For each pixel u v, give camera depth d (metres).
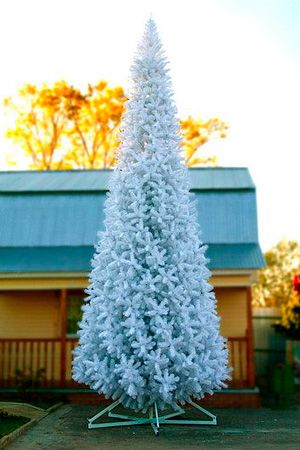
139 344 8.52
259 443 7.97
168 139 9.73
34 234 17.12
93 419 9.32
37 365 14.34
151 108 9.76
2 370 14.59
